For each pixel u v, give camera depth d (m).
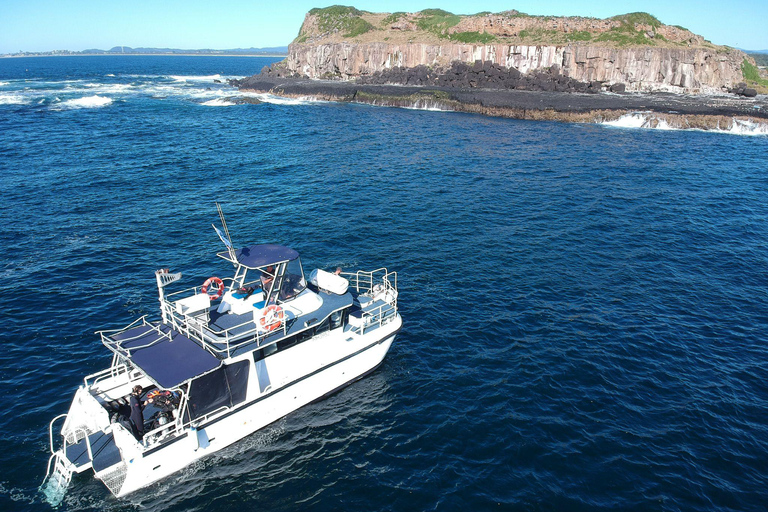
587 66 99.38
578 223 36.09
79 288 25.31
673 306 24.89
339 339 17.80
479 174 48.69
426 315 23.47
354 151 57.88
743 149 62.66
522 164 53.12
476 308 24.19
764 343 21.91
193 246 30.77
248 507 13.67
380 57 117.38
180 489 14.16
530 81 100.62
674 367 20.08
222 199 39.59
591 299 25.33
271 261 16.70
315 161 52.66
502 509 13.60
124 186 42.06
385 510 13.60
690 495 14.18
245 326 16.28
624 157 57.19
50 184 41.78
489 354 20.62
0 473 14.26
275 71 139.12
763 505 13.95
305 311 17.33
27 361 19.44
